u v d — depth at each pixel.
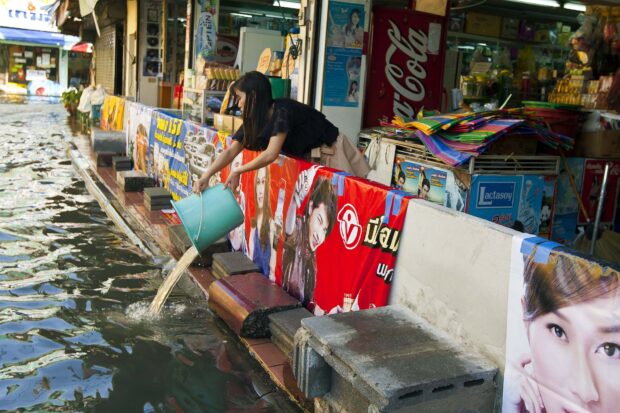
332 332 2.86
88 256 5.84
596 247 4.44
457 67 8.41
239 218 4.40
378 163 5.22
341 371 2.64
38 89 33.16
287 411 3.32
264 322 4.10
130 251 6.05
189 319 4.52
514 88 7.79
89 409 3.26
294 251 4.45
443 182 4.43
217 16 9.76
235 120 6.47
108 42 19.16
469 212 4.20
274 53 7.21
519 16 10.19
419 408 2.46
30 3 31.88
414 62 6.38
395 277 3.35
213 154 6.36
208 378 3.66
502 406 2.66
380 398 2.40
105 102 14.24
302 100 6.11
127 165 10.29
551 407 2.44
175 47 13.63
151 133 9.07
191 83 9.12
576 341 2.32
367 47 6.06
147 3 13.73
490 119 4.26
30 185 8.97
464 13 9.91
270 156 4.12
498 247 2.67
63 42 32.25
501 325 2.66
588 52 5.83
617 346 2.17
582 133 5.01
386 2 8.83
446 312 2.98
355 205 3.67
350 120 6.10
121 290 5.02
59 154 12.12
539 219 4.46
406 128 4.97
